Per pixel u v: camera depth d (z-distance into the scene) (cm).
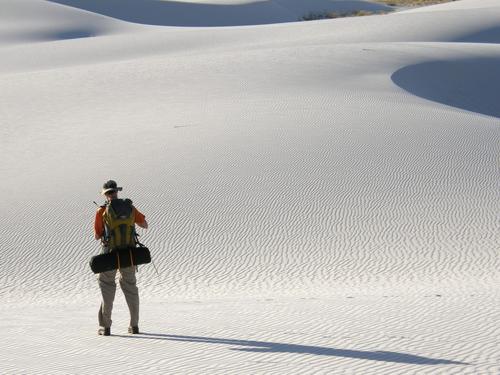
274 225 3350
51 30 12781
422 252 3016
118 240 1588
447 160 4106
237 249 3128
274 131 4603
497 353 1273
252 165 4034
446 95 7381
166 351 1423
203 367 1273
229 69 7081
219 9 17625
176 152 4309
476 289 2288
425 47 8731
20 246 3244
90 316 2012
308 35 11100
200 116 5159
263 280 2775
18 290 2805
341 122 4788
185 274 2892
